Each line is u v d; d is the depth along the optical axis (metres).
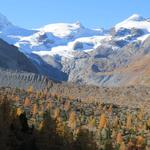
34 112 147.25
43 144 109.06
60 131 114.50
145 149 134.12
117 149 127.19
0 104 109.12
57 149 111.00
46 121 113.62
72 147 113.56
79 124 147.62
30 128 113.31
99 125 144.25
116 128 147.88
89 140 118.69
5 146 100.38
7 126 104.75
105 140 128.25
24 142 105.94
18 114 113.69
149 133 149.88
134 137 139.00
